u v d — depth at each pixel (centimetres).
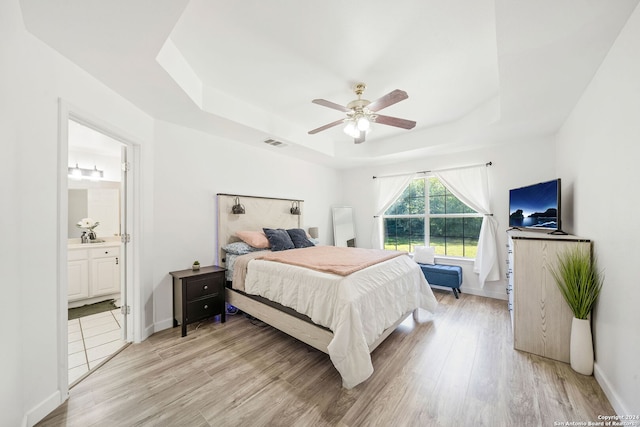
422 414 148
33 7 122
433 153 401
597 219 182
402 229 470
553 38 149
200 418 147
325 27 167
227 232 325
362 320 189
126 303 240
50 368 151
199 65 212
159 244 263
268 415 149
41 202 146
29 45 139
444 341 237
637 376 129
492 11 152
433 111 306
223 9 151
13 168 128
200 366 199
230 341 240
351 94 262
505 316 295
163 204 266
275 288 235
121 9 125
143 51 156
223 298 283
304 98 272
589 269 185
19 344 132
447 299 357
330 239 511
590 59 168
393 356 212
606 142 167
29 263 140
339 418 146
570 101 225
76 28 137
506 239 352
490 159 366
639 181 129
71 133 304
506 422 142
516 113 251
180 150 282
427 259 405
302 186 452
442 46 187
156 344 234
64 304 160
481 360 205
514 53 163
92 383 177
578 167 225
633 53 132
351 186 532
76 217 371
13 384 126
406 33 173
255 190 368
